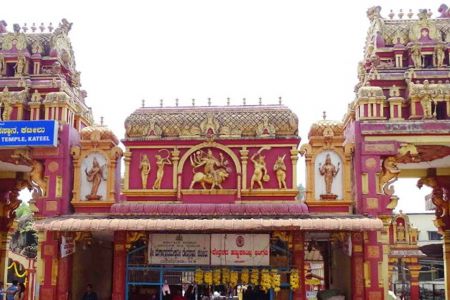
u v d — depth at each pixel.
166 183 14.86
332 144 14.83
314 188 14.66
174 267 14.23
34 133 14.55
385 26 16.41
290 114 15.05
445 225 18.89
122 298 14.05
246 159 14.79
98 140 15.15
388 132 14.23
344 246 14.73
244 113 15.22
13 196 19.77
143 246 14.43
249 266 14.02
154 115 15.40
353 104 15.33
